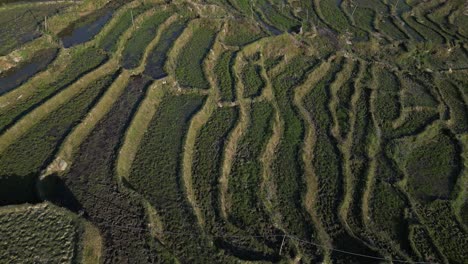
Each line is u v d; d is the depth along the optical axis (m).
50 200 31.78
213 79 48.19
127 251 29.30
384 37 62.56
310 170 40.44
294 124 45.47
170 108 43.50
